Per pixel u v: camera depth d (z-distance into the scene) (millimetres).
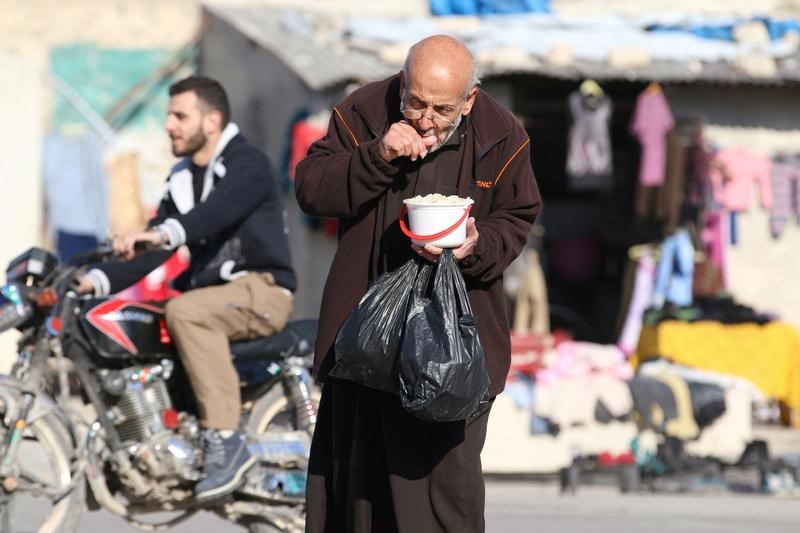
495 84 39656
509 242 13352
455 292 12977
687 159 40344
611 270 47250
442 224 12781
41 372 17734
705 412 31953
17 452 17297
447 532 13430
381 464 13602
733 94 41719
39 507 23984
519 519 25750
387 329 12953
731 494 30922
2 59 43156
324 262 39938
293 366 19047
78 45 51469
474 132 13500
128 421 17984
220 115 18844
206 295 18188
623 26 45688
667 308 34656
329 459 14055
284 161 41625
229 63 46719
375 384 13133
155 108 50719
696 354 33438
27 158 43344
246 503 18734
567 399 30781
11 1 51406
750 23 44406
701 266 39781
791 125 42125
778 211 41719
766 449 32656
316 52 40344
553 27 44406
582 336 48188
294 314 40500
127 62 51250
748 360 33656
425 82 12633
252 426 19031
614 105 43438
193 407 18672
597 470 30781
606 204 47250
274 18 46250
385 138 12781
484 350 13602
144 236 17531
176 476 17938
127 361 18141
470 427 13602
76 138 42125
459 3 45969
